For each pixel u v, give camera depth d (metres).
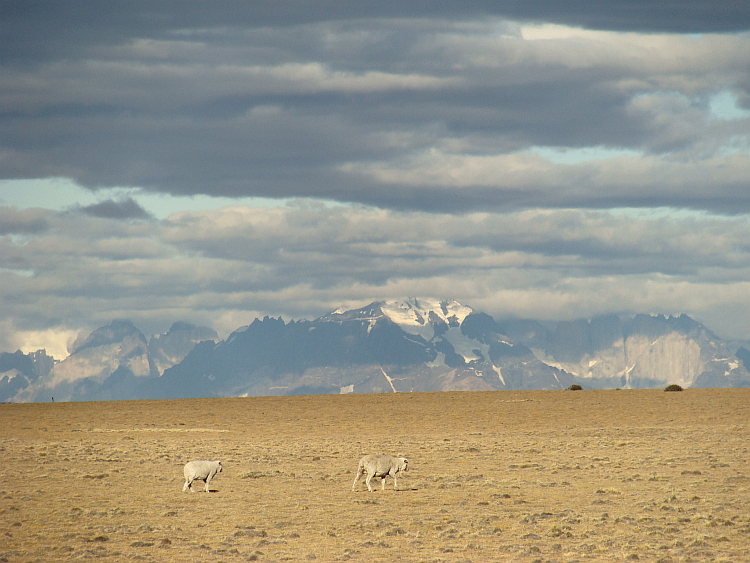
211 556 107.19
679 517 132.75
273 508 141.25
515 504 145.12
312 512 137.62
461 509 140.25
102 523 128.25
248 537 118.94
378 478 176.25
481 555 108.75
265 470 189.88
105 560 104.94
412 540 117.38
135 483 169.38
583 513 136.62
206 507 142.25
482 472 186.50
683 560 106.19
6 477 176.62
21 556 106.19
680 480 171.25
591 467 192.25
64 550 109.25
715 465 190.50
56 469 189.38
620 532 122.56
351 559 106.44
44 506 142.62
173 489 161.88
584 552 110.56
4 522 128.50
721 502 144.25
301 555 108.19
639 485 165.88
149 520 131.00
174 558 106.19
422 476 180.62
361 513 136.75
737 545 114.19
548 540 117.44
